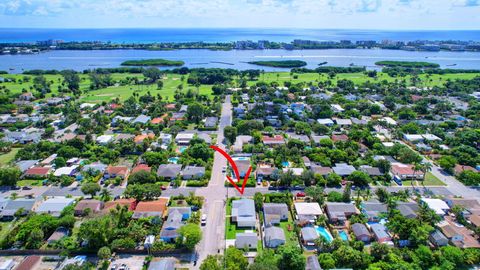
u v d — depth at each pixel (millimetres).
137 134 168625
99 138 161000
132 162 138625
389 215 98750
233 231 93875
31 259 79438
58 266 79125
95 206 100375
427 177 129500
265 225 95375
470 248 86438
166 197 110688
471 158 138750
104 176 125062
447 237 90312
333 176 121250
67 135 164875
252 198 109500
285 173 119438
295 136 169750
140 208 99312
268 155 142750
